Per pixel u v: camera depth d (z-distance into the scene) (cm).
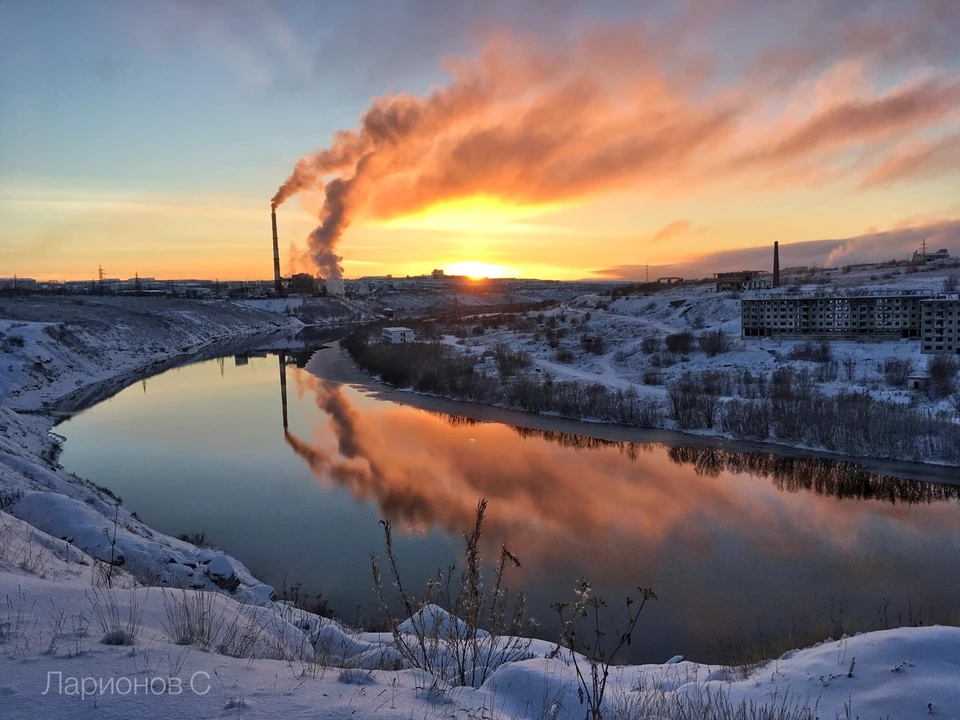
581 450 4244
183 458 3969
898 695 651
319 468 3753
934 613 2064
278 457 4000
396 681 479
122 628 509
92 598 614
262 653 587
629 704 611
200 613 661
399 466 3828
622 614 2030
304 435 4634
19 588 588
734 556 2514
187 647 491
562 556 2498
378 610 2011
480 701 487
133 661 427
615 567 2403
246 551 2531
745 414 4672
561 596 2147
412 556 2484
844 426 4166
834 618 2017
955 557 2509
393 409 5688
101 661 420
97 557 1195
